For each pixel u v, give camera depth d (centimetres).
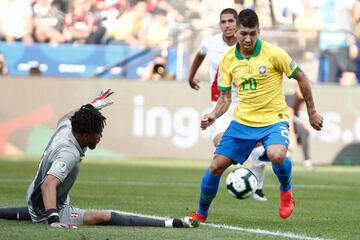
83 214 2347
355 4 7219
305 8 7094
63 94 6581
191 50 6919
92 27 7044
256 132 2567
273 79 2597
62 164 2247
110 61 6988
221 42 3712
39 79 6575
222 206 3303
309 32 6869
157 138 6612
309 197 3859
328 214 3072
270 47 2597
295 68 2583
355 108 6700
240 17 2545
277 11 7000
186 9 7112
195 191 4003
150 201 3428
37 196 2328
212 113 2633
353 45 6950
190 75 3891
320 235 2380
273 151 2495
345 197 3903
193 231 2303
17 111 6556
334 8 7325
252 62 2588
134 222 2361
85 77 6631
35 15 7031
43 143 6569
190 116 6619
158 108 6612
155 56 6950
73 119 2294
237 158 2553
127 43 7044
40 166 2308
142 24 7069
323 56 6919
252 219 2822
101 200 3416
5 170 5028
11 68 6956
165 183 4447
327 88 6688
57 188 2306
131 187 4153
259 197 3612
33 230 2192
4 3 6994
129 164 5912
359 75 6956
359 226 2673
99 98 2559
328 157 6688
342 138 6700
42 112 6575
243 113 2598
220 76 2655
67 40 7031
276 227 2570
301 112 6612
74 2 7044
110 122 6588
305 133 6253
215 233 2280
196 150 6619
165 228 2347
